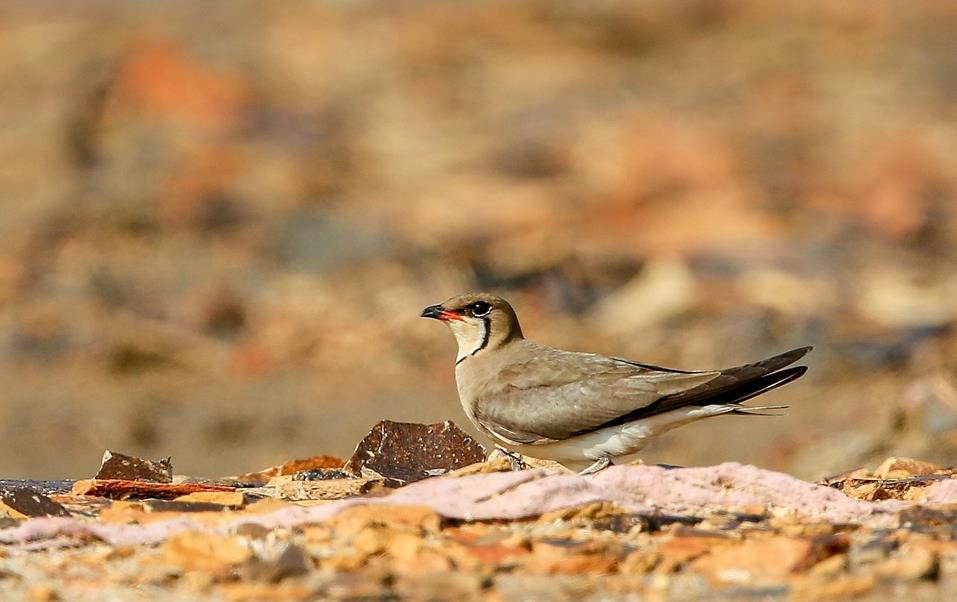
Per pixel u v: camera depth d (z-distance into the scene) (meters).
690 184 23.98
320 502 7.62
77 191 22.48
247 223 21.72
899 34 31.59
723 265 20.14
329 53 29.52
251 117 25.88
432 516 7.02
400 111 27.05
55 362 17.69
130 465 8.47
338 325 18.69
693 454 14.25
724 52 30.70
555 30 31.45
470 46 30.42
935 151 25.28
